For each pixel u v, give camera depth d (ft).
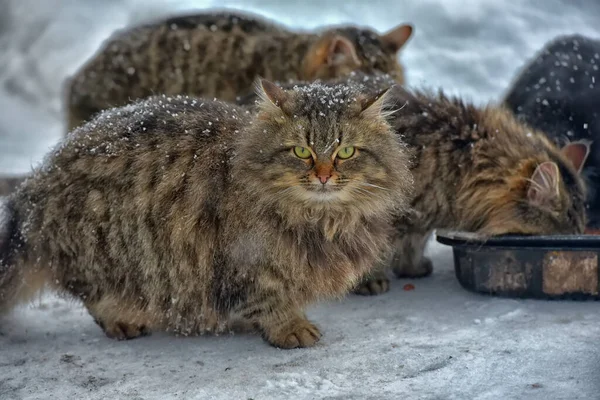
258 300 6.50
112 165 6.56
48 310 7.04
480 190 7.06
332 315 6.90
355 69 8.20
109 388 6.29
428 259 7.46
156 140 6.57
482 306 6.92
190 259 6.51
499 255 6.94
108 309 6.66
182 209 6.49
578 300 6.91
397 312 6.91
